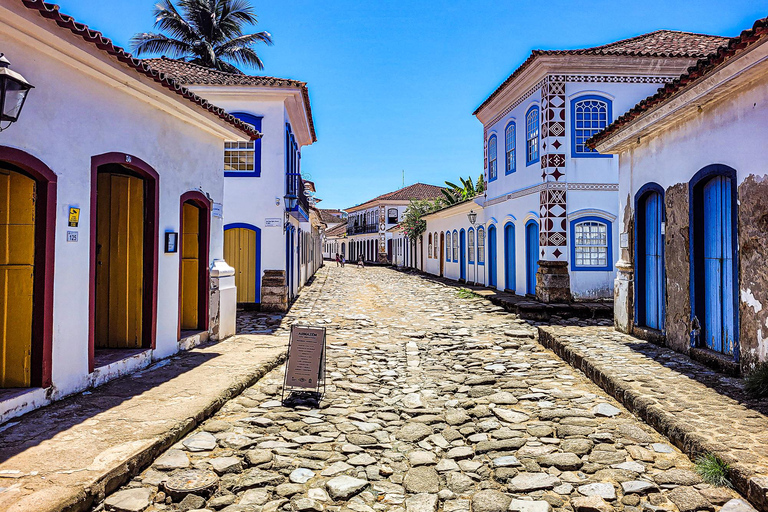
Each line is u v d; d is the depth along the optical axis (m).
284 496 3.70
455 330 11.18
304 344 6.23
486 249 19.23
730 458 3.77
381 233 48.28
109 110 6.02
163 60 15.66
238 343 8.80
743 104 6.09
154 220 7.08
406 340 10.15
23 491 3.26
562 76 13.66
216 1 27.78
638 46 14.60
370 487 3.90
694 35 15.61
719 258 6.78
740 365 6.11
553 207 13.63
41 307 4.97
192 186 8.27
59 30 4.74
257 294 14.11
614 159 13.74
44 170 4.94
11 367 4.95
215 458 4.24
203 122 8.16
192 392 5.64
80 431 4.34
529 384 6.79
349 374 7.38
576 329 9.81
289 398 6.04
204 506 3.52
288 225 15.22
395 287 22.59
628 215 9.30
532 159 14.84
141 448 4.00
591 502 3.53
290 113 15.69
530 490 3.80
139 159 6.68
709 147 6.80
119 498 3.52
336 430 5.06
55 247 5.11
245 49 28.48
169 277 7.54
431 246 30.33
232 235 14.13
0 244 4.95
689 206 7.28
